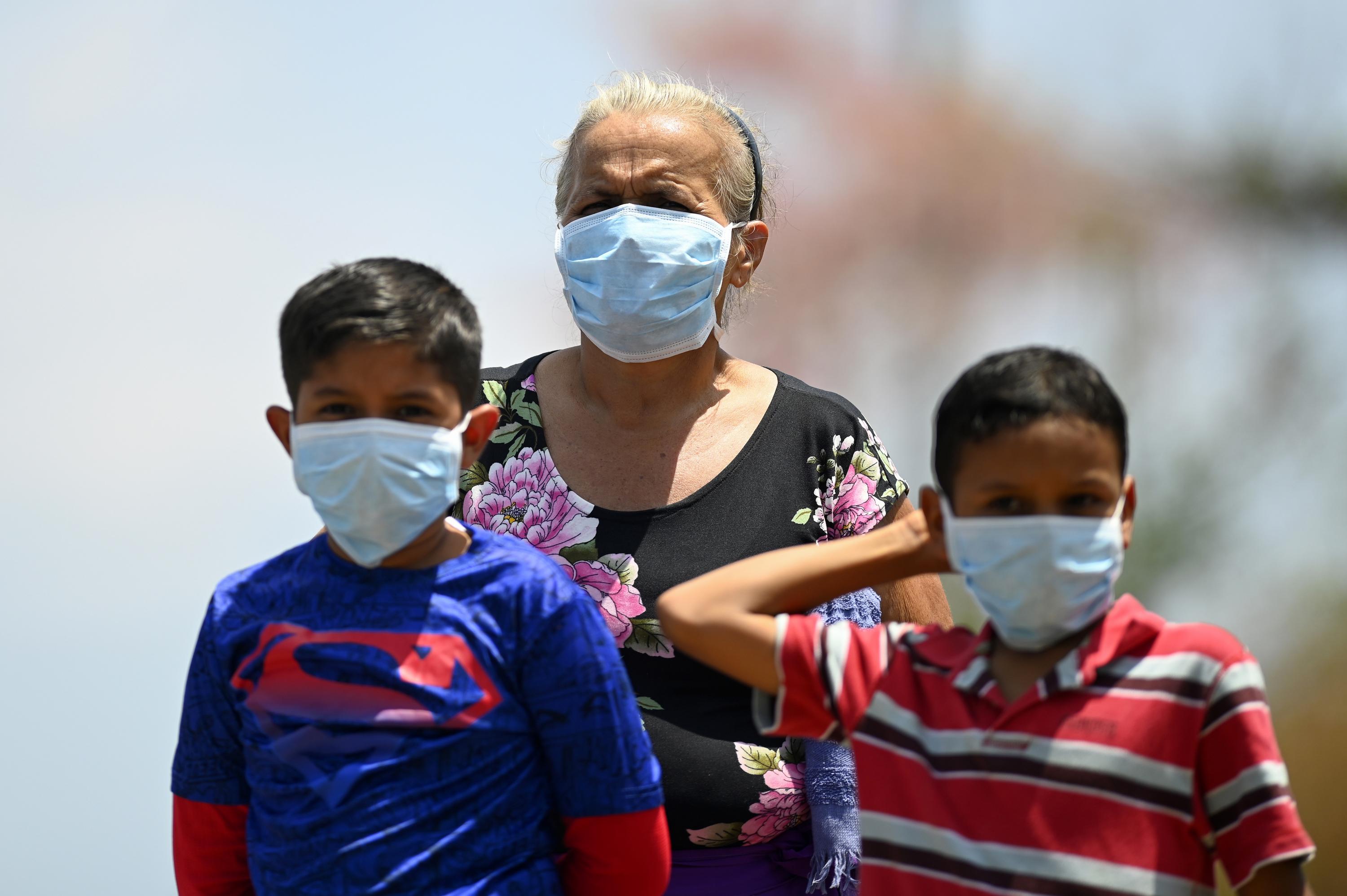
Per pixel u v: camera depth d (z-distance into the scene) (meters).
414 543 5.58
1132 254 22.08
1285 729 19.20
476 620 5.48
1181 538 20.44
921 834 5.04
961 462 5.05
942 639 5.34
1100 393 5.01
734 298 7.79
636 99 7.30
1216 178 22.06
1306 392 21.03
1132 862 4.76
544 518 6.99
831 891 6.74
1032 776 4.90
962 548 5.06
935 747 5.10
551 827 5.61
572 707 5.50
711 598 5.45
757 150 7.54
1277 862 4.68
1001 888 4.83
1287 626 19.84
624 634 6.72
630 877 5.65
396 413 5.41
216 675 5.60
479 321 5.87
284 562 5.77
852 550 5.47
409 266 5.77
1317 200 21.33
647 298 6.82
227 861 5.80
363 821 5.23
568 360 7.53
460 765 5.33
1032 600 4.93
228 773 5.67
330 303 5.43
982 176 22.64
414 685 5.32
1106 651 5.01
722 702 6.67
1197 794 4.88
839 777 6.64
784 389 7.34
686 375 7.19
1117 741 4.86
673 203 7.00
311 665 5.40
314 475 5.37
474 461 6.40
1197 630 5.02
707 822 6.55
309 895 5.23
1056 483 4.91
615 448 7.11
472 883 5.25
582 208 7.14
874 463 7.19
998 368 5.13
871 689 5.29
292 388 5.54
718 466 7.03
